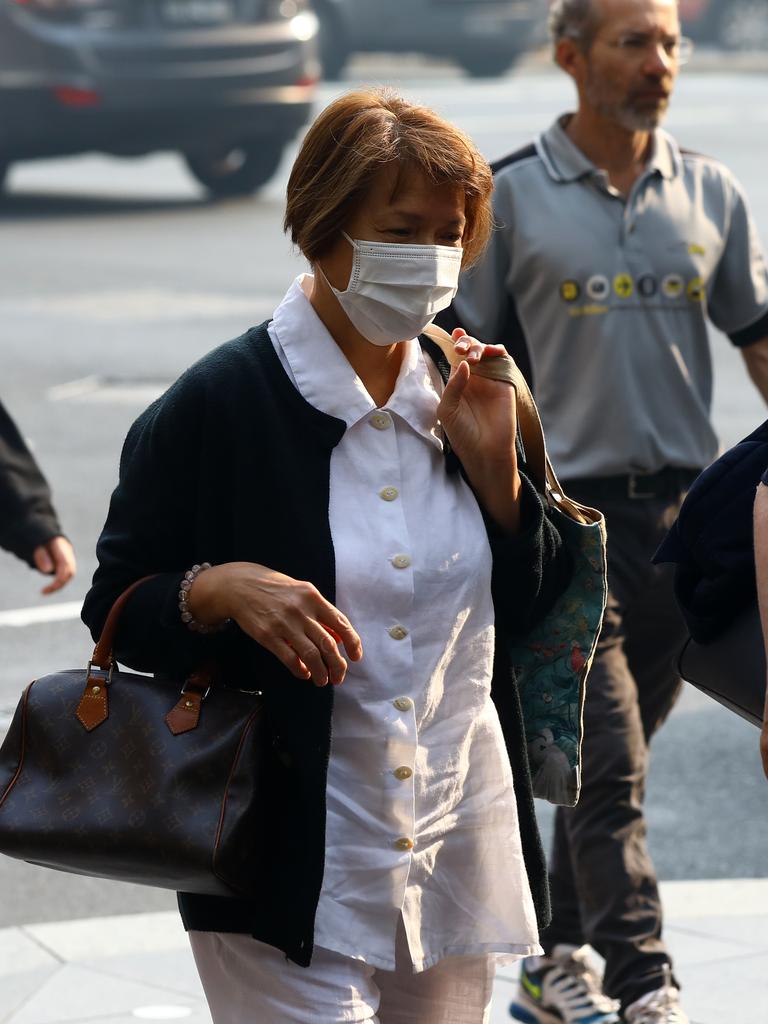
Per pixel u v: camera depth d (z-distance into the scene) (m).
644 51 6.63
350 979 4.25
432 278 4.14
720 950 7.50
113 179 31.86
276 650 4.08
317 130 4.19
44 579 12.55
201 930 4.32
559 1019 6.78
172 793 4.14
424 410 4.41
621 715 6.45
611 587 6.64
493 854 4.47
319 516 4.27
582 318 6.68
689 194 6.84
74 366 18.14
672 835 8.96
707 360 6.92
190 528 4.36
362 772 4.28
